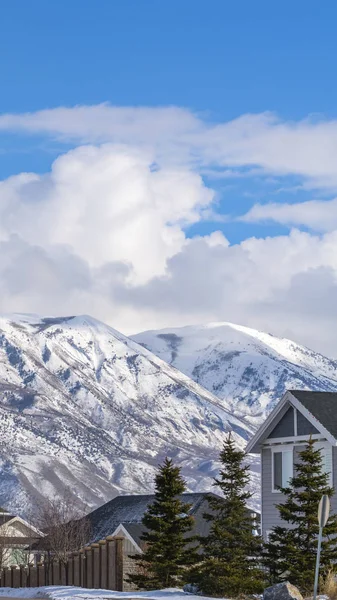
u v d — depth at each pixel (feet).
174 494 165.17
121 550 163.84
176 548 160.45
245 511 148.87
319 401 178.50
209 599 124.77
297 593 112.98
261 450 188.03
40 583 200.64
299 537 140.97
